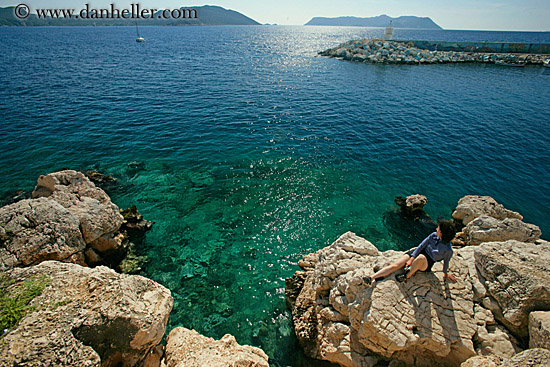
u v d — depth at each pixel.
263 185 17.55
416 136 24.88
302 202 16.20
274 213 15.29
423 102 34.44
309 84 43.19
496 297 7.70
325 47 107.69
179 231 13.90
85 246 11.17
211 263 12.32
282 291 11.23
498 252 8.43
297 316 9.55
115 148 21.39
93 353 5.74
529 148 22.64
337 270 8.88
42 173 17.84
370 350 7.55
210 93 36.69
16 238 9.47
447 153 21.95
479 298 7.93
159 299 7.18
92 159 19.77
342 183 18.03
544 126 26.81
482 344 6.88
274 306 10.64
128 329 6.33
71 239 10.52
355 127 26.66
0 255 9.05
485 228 11.13
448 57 64.38
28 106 28.88
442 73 51.94
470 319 7.15
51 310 5.98
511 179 18.69
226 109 30.56
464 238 12.47
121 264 12.02
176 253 12.73
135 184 17.27
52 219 10.30
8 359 4.95
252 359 7.09
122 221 12.86
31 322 5.64
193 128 25.41
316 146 22.70
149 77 44.59
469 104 33.50
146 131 24.45
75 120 26.00
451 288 7.66
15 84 36.69
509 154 21.75
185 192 16.69
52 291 6.46
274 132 25.09
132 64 55.88
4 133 22.72
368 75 50.38
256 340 9.52
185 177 18.12
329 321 8.58
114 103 31.14
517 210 15.91
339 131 25.67
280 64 61.53
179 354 7.15
